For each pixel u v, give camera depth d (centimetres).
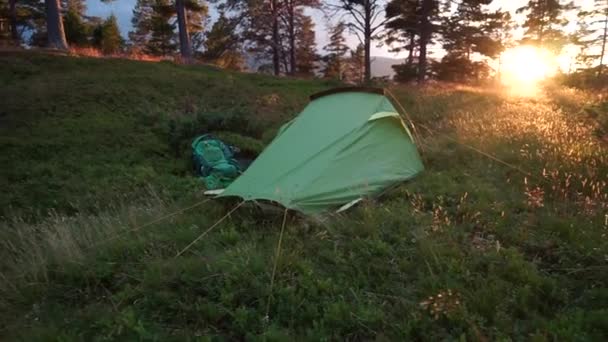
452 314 265
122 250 385
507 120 789
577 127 709
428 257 342
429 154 646
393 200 487
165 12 2709
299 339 259
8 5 2902
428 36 2469
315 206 445
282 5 2572
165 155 812
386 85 1681
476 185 504
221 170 684
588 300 281
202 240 396
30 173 679
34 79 1220
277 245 377
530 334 248
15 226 486
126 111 1055
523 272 308
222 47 2584
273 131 923
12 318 308
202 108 1080
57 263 371
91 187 627
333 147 509
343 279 325
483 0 2397
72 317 297
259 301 297
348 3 2227
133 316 281
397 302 292
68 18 2461
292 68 2839
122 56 1769
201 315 288
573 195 453
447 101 1145
